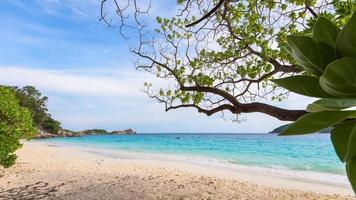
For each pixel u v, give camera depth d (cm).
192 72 759
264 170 2242
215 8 371
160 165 2328
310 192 1469
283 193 1420
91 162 2419
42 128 12575
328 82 60
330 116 70
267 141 7944
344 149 72
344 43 60
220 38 792
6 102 1677
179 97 736
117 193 1292
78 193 1292
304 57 69
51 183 1489
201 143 7044
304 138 9281
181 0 682
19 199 1210
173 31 780
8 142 1652
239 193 1383
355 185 68
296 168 2420
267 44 727
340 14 201
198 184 1537
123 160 2681
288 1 660
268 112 309
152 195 1277
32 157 2647
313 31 69
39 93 11938
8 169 1833
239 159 3161
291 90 72
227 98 384
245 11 736
